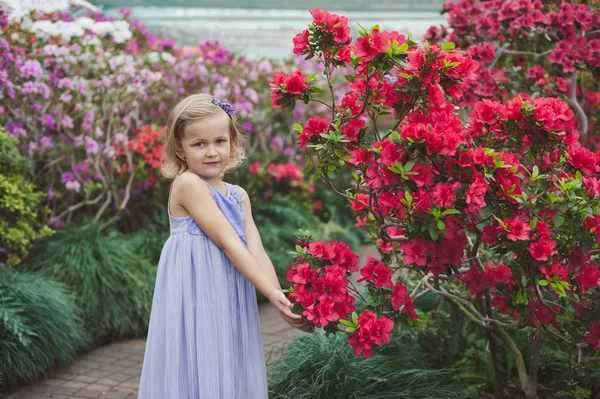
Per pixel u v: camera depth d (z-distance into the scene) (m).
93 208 5.39
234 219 1.98
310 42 2.08
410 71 1.95
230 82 6.45
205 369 1.81
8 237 3.65
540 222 1.84
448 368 2.95
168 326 1.86
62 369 3.26
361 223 2.86
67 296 3.51
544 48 3.76
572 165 2.04
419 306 3.52
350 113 2.12
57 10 4.99
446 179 1.90
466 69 1.93
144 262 4.21
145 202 5.46
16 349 2.99
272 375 2.68
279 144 7.47
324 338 2.88
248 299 1.96
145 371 1.93
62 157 4.78
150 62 5.46
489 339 2.55
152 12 7.86
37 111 4.61
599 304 2.10
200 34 8.68
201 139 1.88
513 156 1.97
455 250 1.93
